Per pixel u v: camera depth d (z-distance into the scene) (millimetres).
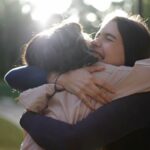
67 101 3873
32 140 3908
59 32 3939
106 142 3805
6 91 44531
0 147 17734
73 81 3895
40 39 3992
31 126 3840
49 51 3930
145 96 3857
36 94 3885
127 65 3998
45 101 3898
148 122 3842
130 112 3803
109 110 3787
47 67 3959
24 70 4039
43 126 3797
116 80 3887
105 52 3990
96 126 3750
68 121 3812
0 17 69875
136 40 3967
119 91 3877
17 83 4020
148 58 4004
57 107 3879
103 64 3951
